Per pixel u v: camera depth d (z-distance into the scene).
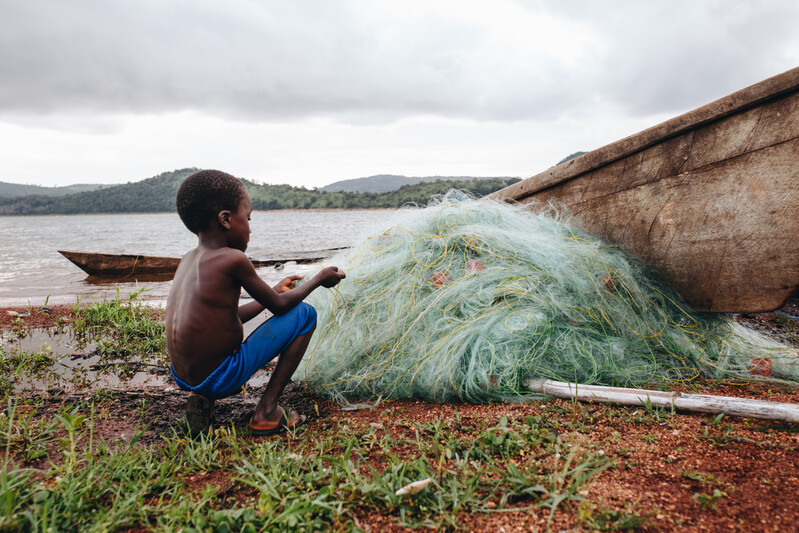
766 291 3.43
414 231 4.10
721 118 3.46
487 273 3.65
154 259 11.66
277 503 1.88
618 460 2.13
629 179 4.04
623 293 3.73
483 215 4.22
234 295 2.53
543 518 1.73
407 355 3.43
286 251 17.91
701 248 3.70
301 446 2.50
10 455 2.36
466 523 1.74
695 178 3.66
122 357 4.50
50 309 6.84
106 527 1.71
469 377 3.18
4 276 11.85
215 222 2.52
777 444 2.18
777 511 1.65
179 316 2.51
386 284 3.82
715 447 2.21
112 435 2.74
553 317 3.44
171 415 3.08
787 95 3.17
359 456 2.26
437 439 2.40
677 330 3.75
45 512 1.64
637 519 1.62
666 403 2.72
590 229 4.38
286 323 2.80
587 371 3.37
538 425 2.58
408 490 1.87
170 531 1.67
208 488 1.92
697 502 1.75
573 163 4.34
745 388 3.20
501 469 2.10
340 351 3.64
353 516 1.80
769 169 3.30
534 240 3.82
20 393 3.50
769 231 3.35
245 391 3.64
